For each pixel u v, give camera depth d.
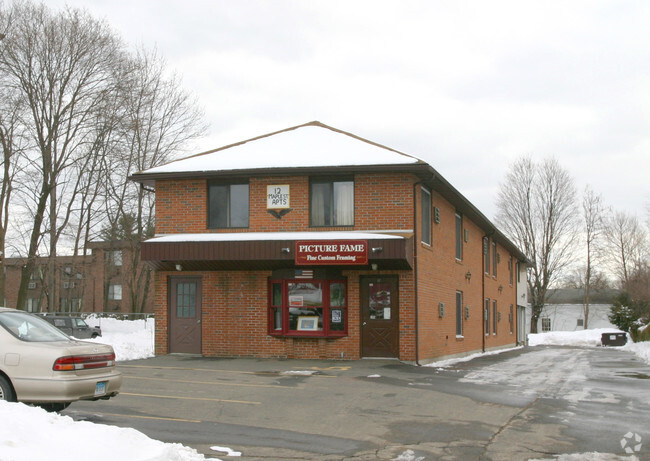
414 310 20.14
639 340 45.44
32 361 9.47
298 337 20.56
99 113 37.16
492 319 35.09
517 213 62.72
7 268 65.19
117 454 7.14
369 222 20.33
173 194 21.61
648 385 16.58
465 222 28.56
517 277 46.38
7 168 35.75
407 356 20.03
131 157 39.41
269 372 17.14
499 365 22.66
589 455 8.73
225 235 20.52
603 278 79.81
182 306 21.64
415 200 20.42
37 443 7.05
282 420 10.94
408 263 19.56
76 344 10.09
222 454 8.57
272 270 21.02
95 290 62.06
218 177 21.19
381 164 19.89
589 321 79.44
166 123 42.38
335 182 20.75
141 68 39.22
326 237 19.80
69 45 36.28
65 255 55.72
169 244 20.28
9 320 10.12
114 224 42.69
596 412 12.02
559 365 23.72
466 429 10.38
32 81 36.16
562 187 63.59
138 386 14.41
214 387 14.36
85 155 38.34
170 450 7.44
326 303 20.58
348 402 12.72
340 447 9.12
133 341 25.17
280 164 20.80
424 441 9.53
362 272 20.48
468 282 28.88
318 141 22.61
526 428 10.46
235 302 21.23
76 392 9.50
